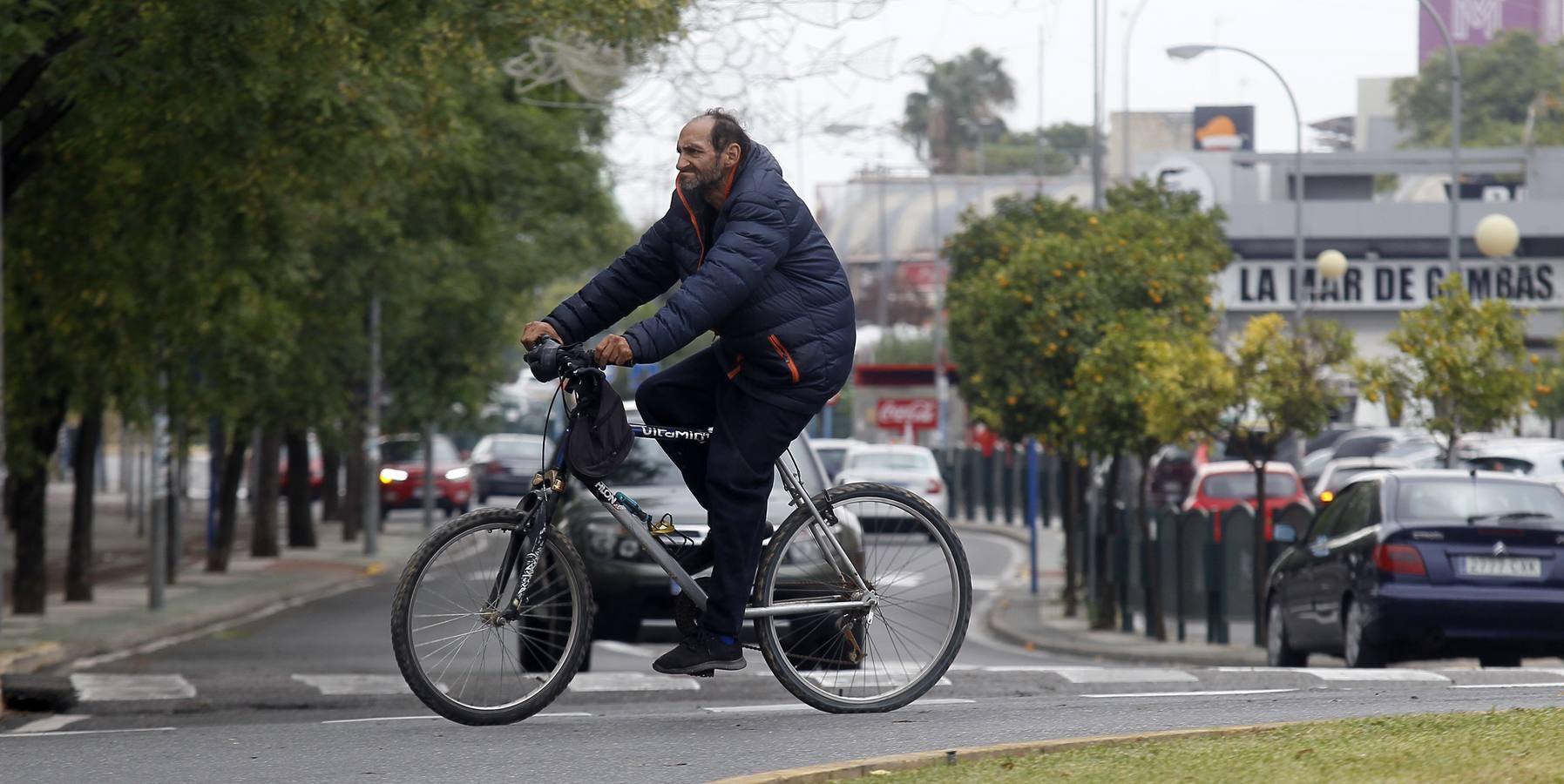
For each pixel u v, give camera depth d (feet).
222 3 129.39
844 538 68.59
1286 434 193.98
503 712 66.28
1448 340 184.34
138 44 133.69
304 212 183.11
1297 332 194.29
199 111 140.26
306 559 336.08
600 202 262.26
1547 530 136.56
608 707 100.78
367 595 263.90
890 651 70.08
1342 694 82.12
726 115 64.85
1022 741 63.41
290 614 226.99
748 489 65.57
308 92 143.64
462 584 65.41
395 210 242.37
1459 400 184.85
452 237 256.11
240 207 167.43
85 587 225.35
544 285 326.44
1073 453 246.88
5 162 153.28
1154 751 58.95
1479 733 58.85
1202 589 209.67
